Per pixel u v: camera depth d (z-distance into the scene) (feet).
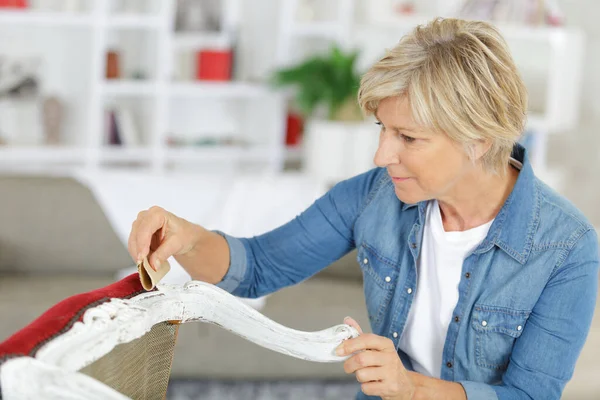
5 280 11.64
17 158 16.58
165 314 4.05
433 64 4.44
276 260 5.57
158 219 4.72
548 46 18.11
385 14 18.80
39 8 17.12
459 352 5.17
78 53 17.84
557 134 19.71
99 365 3.47
